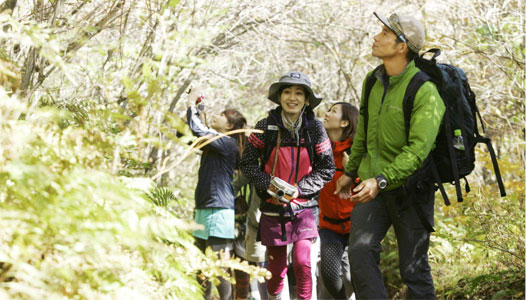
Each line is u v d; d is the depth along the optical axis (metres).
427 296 4.56
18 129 2.25
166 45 2.93
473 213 7.68
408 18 4.63
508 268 7.20
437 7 10.71
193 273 3.07
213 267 2.86
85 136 2.52
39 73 3.56
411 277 4.57
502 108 10.48
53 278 2.12
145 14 4.21
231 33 8.19
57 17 3.74
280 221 5.55
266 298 6.85
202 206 6.59
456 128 4.50
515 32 9.24
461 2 9.62
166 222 2.60
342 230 6.06
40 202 2.13
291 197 5.39
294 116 5.53
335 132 6.32
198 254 2.85
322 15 11.27
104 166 2.64
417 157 4.34
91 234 2.20
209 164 6.60
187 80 7.54
